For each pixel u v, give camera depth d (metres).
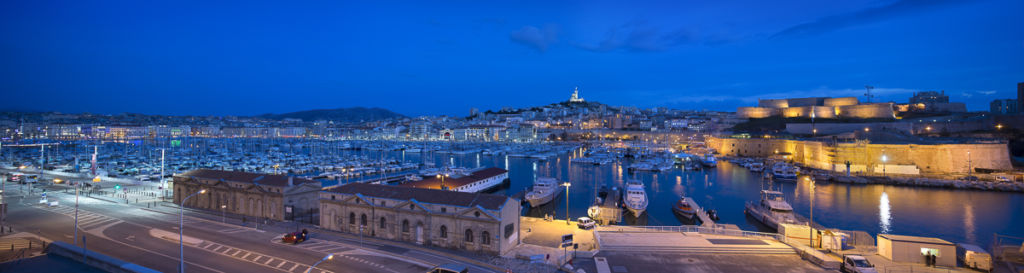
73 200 91.69
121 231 66.19
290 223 72.56
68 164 181.75
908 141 188.88
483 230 57.56
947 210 108.38
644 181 165.25
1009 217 100.50
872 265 46.28
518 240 61.69
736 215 105.00
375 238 64.25
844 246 55.22
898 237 52.00
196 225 70.31
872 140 198.38
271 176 80.88
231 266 51.06
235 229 68.00
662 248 56.91
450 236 59.50
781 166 182.75
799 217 90.94
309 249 57.78
